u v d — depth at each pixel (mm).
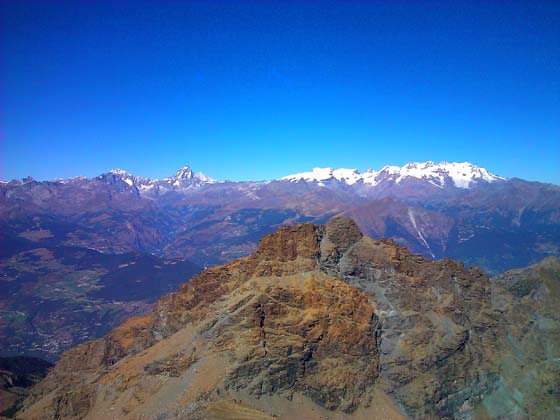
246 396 196750
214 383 198750
